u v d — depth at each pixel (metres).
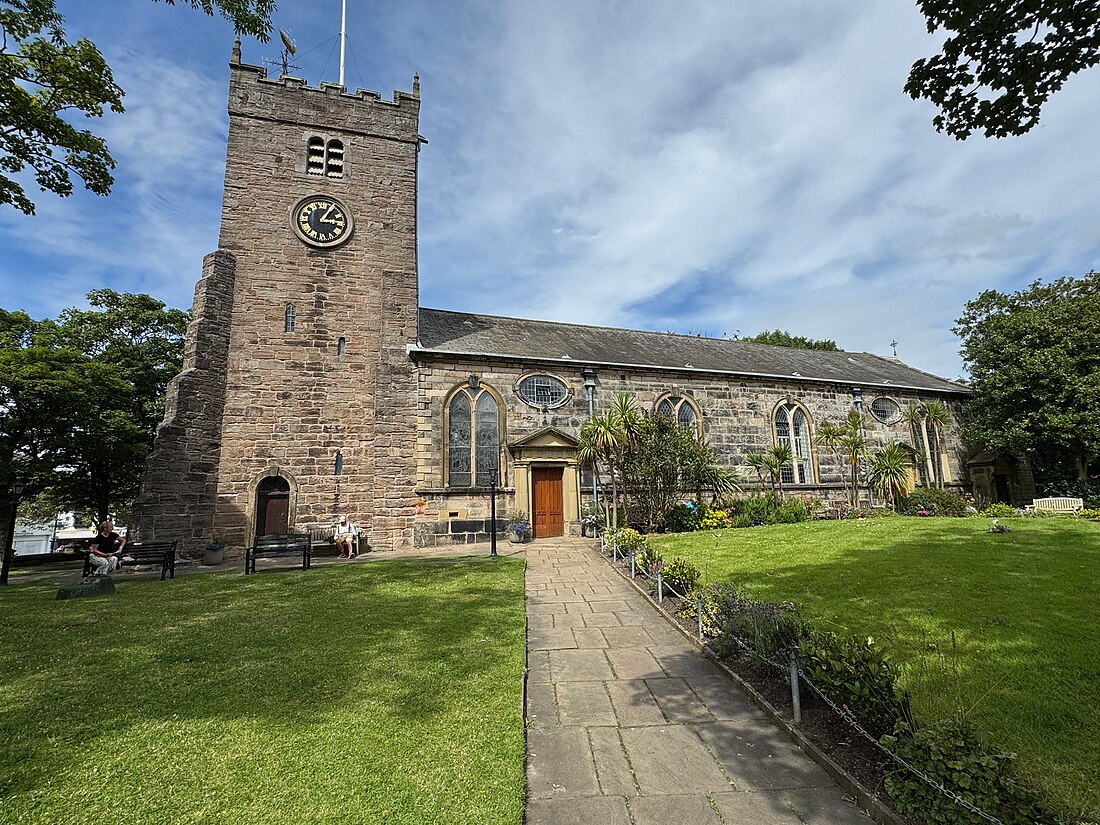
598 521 19.20
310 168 20.69
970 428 26.75
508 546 17.12
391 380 18.86
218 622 8.63
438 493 18.41
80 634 7.99
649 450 18.75
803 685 5.47
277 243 19.66
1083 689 5.13
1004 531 14.37
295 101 20.70
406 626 8.23
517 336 23.22
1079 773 3.90
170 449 16.41
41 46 10.24
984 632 6.71
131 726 4.95
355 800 3.84
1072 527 14.92
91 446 21.69
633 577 11.38
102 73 10.98
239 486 17.75
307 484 18.52
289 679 6.10
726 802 3.96
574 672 6.59
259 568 14.46
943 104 5.39
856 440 23.33
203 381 17.48
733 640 6.59
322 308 19.77
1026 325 24.20
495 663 6.61
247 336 18.75
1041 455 24.89
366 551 17.59
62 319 26.14
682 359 25.16
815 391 25.84
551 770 4.44
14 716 5.16
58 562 21.70
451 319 23.59
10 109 9.78
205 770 4.22
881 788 3.88
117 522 35.88
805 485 24.33
